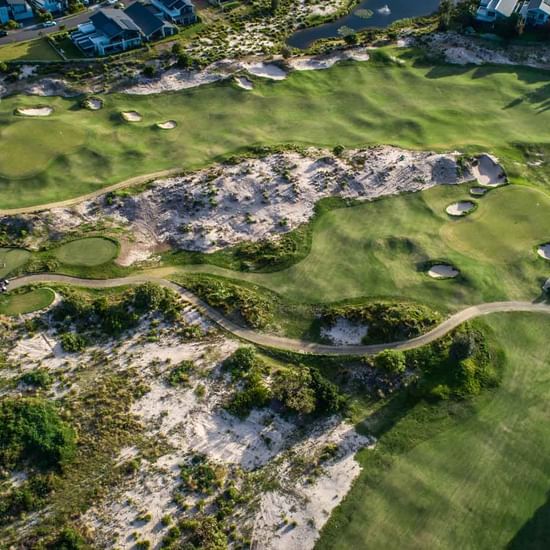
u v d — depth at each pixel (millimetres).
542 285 65938
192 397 55312
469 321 61875
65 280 66750
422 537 46594
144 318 62500
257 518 47906
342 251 70562
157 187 78438
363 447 52375
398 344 59625
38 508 47188
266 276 67875
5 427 50875
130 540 45938
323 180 79688
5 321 61281
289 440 52750
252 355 57875
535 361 58469
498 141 89062
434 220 75000
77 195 78438
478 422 53875
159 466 50375
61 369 57062
